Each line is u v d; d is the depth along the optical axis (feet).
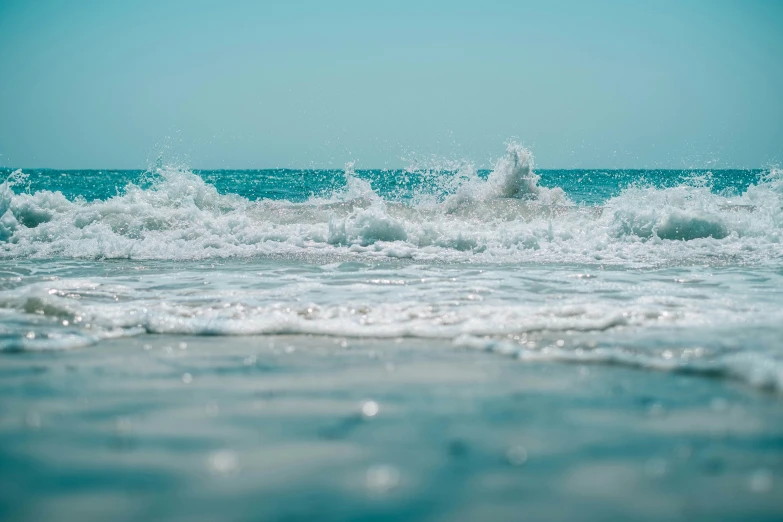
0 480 6.33
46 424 8.00
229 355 11.93
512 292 18.26
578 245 27.63
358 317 15.10
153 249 27.20
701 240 27.86
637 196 37.04
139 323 14.82
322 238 29.14
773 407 8.44
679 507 5.70
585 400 8.82
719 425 7.76
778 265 23.27
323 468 6.56
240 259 25.53
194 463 6.71
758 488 6.05
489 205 37.35
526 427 7.73
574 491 6.01
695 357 11.07
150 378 10.24
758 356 10.62
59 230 30.30
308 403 8.80
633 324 13.98
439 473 6.42
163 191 38.09
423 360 11.35
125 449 7.13
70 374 10.53
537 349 11.91
